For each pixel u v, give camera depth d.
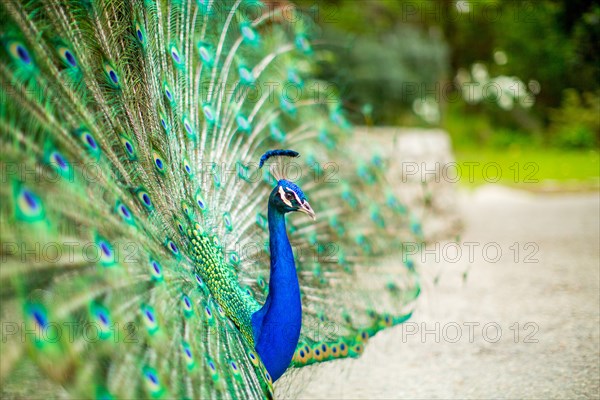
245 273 3.92
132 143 3.25
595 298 6.65
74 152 2.75
